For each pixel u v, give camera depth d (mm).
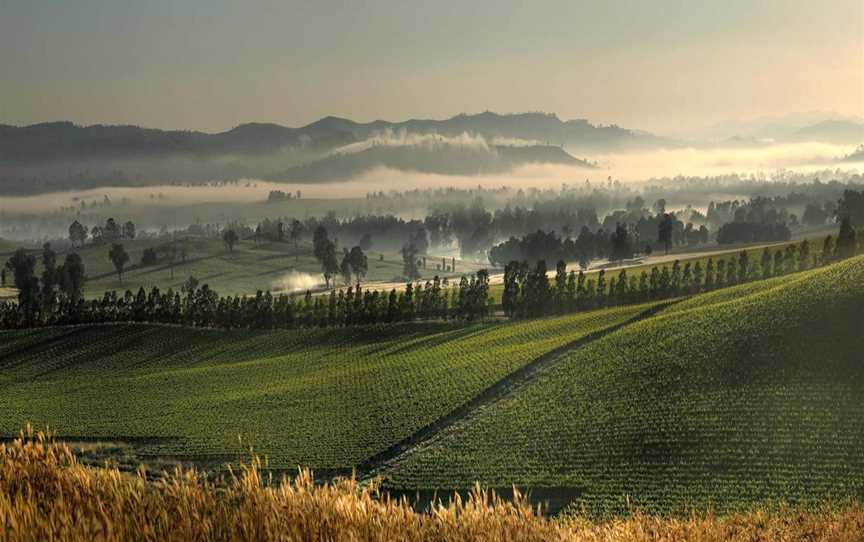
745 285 130750
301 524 9047
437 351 125875
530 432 76750
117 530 8445
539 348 112312
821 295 91750
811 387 72062
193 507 9000
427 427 85125
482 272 159500
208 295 173250
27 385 137000
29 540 7988
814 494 54406
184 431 92938
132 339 164000
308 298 165875
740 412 70375
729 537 21641
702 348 88250
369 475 72250
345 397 103375
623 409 77625
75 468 10211
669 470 62812
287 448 82188
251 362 139875
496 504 11039
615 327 117938
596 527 16531
